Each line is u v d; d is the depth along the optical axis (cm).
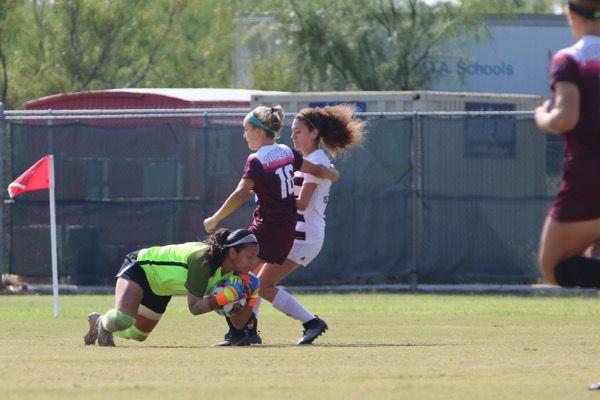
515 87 7312
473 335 2545
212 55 9694
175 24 9244
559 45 7281
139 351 1972
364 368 1642
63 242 4647
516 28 7262
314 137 2356
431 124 4544
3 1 7906
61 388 1395
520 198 4503
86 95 5747
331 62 7525
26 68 8306
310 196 2277
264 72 7869
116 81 9162
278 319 3253
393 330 2750
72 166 4669
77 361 1753
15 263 4681
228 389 1388
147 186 4622
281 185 2205
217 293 2064
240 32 8219
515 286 4581
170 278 2091
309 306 3850
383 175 4559
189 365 1689
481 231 4531
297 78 7788
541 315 3422
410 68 7394
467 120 4544
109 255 4634
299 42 7550
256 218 2238
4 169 4700
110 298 4309
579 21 1391
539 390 1385
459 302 4062
